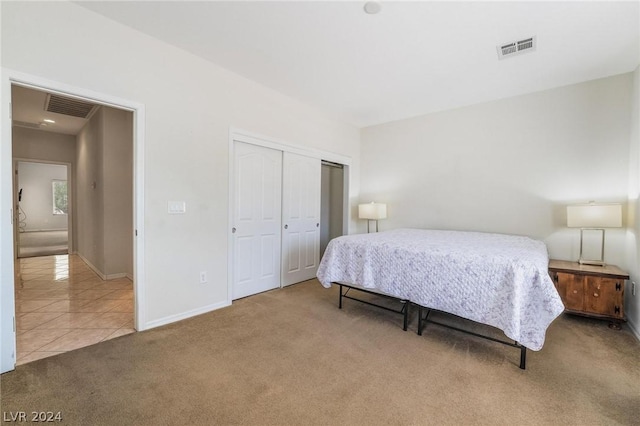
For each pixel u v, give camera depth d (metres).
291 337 2.36
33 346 2.15
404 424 1.42
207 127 2.86
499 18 2.08
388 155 4.69
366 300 3.32
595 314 2.64
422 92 3.48
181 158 2.66
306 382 1.76
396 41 2.41
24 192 10.23
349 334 2.43
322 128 4.27
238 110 3.13
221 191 3.00
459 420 1.45
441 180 4.13
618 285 2.56
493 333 2.49
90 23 2.11
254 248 3.47
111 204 4.09
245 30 2.31
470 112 3.87
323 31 2.29
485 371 1.90
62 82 1.99
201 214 2.83
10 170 1.81
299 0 1.94
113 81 2.23
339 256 2.94
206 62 2.82
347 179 4.84
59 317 2.71
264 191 3.54
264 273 3.61
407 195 4.48
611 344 2.29
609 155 2.97
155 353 2.07
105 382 1.72
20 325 2.53
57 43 1.96
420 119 4.33
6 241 1.79
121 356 2.02
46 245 7.11
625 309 2.77
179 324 2.59
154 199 2.49
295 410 1.51
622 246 2.88
